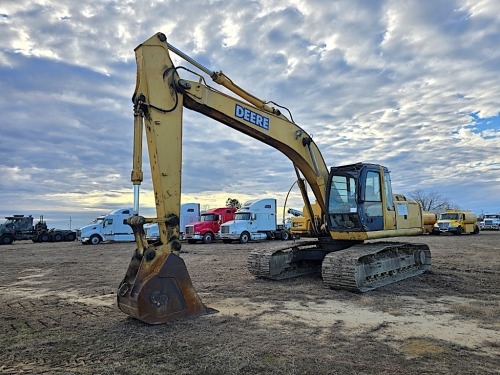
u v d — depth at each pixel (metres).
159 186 6.25
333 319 6.11
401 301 7.36
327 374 3.96
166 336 5.21
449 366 4.16
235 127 7.95
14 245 29.55
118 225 30.03
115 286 9.59
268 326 5.70
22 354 4.68
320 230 10.25
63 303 7.62
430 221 32.50
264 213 27.08
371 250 8.74
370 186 9.34
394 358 4.40
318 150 9.60
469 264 12.27
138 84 6.50
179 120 6.64
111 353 4.64
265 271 9.73
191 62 7.14
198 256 16.45
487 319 6.05
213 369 4.11
